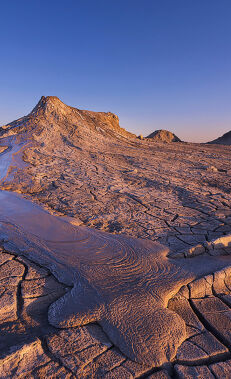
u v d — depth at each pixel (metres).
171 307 2.33
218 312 2.28
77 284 2.59
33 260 3.12
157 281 2.64
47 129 19.16
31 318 2.15
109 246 3.54
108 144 18.73
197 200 6.29
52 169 10.41
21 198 6.16
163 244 3.75
